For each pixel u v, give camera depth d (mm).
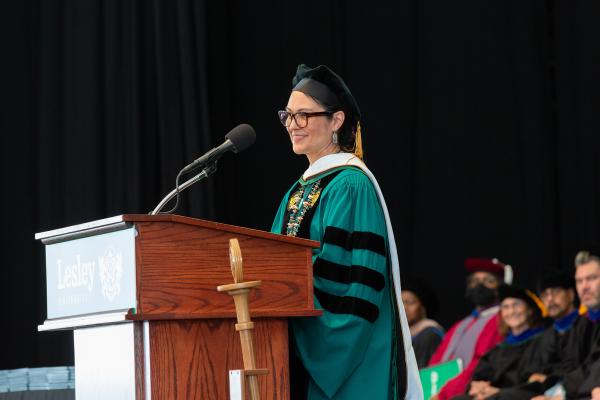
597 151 19047
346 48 20266
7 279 18234
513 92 19906
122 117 18672
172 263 6805
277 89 20016
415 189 20234
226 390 6992
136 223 6703
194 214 18375
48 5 18766
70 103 18641
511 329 18156
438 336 19281
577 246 19156
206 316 6840
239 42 19984
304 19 20078
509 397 15930
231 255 6797
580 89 19266
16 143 18562
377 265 8062
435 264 20156
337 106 8695
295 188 8828
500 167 19906
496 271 19047
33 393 10078
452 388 18125
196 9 18828
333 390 7812
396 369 8258
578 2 19359
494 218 19922
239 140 7953
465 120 20125
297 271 7453
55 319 7273
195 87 18656
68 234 7133
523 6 19859
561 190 19422
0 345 18047
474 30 20125
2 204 18359
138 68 18641
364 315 7871
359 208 8227
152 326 6730
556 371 16453
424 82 20297
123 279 6734
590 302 15984
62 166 18594
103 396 6938
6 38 18688
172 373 6785
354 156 8625
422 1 20344
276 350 7332
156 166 18719
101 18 18844
